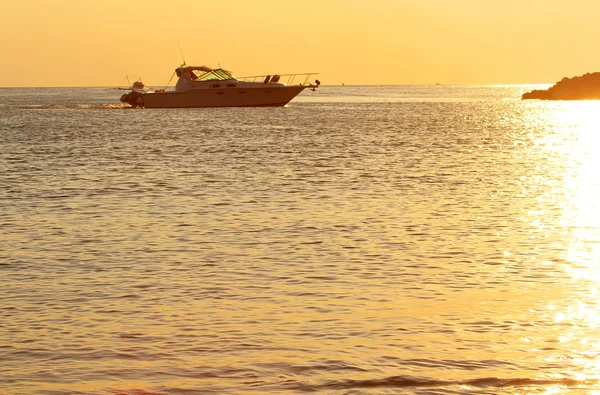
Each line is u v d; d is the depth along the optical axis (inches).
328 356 593.9
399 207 1328.7
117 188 1582.2
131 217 1234.0
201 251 979.3
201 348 613.3
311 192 1514.5
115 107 6412.4
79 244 1023.6
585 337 637.9
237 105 5231.3
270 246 1007.6
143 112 5423.2
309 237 1064.8
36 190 1551.4
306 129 3666.3
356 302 741.3
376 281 823.7
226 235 1082.1
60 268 887.7
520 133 3474.4
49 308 724.0
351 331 653.3
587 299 752.3
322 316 696.4
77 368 573.6
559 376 555.2
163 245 1016.2
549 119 4795.8
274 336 641.0
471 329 657.6
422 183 1658.5
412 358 589.0
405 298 755.4
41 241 1042.7
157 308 722.8
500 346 614.9
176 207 1334.9
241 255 954.7
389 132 3491.6
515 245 1015.0
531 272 865.5
